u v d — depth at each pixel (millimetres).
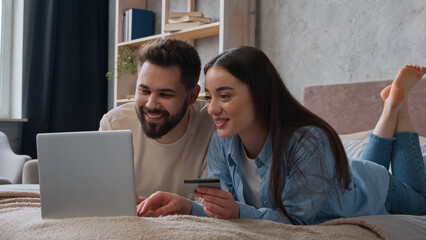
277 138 1257
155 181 1777
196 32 3391
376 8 2539
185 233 917
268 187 1264
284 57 3004
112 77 4484
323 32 2791
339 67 2707
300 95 2914
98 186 1076
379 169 1575
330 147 1250
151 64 1545
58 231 959
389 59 2480
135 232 916
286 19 2992
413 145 1800
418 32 2357
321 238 994
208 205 1117
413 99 2258
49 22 4086
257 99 1267
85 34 4383
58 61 4188
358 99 2494
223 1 2953
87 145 1076
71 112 4242
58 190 1088
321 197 1202
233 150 1418
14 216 1122
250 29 3115
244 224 1064
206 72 1279
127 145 1065
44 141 1089
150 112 1576
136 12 3943
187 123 1756
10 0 4168
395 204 1759
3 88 4152
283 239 975
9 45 4176
